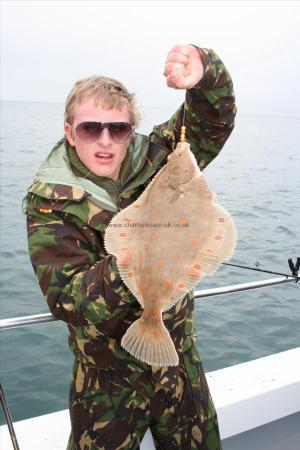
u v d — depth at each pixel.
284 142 39.19
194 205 1.82
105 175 2.16
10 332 6.35
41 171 2.09
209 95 2.21
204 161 2.48
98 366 2.17
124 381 2.18
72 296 1.85
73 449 2.32
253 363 3.60
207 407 2.37
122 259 1.77
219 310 6.99
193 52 2.07
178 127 2.40
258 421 3.27
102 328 1.91
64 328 6.50
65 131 2.22
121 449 2.22
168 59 2.05
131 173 2.26
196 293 3.00
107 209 2.06
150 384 2.19
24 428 2.99
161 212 1.82
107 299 1.77
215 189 15.95
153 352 1.75
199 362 2.39
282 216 12.43
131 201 2.25
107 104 2.05
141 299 1.77
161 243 1.78
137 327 1.80
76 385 2.27
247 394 3.21
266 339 6.22
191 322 2.33
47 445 2.84
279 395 3.30
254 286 3.19
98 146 2.09
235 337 6.25
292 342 6.13
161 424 2.29
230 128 2.39
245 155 27.61
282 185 17.44
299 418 3.40
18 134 33.12
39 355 5.82
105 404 2.20
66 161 2.15
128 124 2.13
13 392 5.14
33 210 2.02
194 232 1.78
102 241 2.06
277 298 7.40
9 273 8.29
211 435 2.37
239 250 9.50
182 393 2.29
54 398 5.07
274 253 9.34
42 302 7.21
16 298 7.34
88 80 2.14
